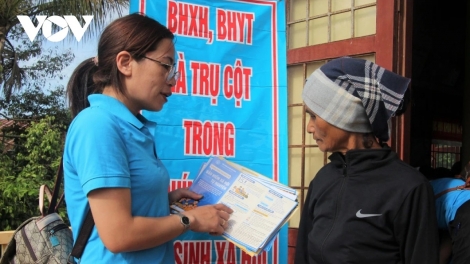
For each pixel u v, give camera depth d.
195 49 2.16
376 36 2.37
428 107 4.79
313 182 1.62
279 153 2.24
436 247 1.27
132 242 1.20
